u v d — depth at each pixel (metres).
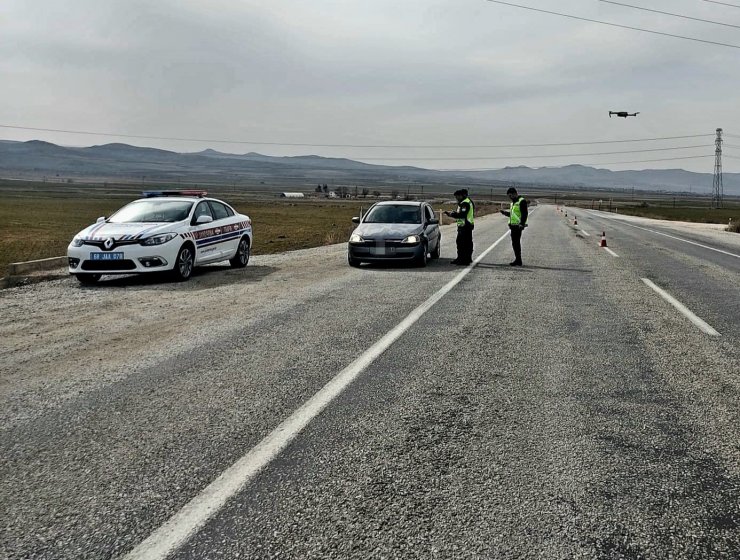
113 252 10.72
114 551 2.52
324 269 13.38
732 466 3.36
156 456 3.46
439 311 8.12
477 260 15.07
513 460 3.42
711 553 2.52
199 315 7.87
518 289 10.17
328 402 4.41
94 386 4.81
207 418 4.08
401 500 2.95
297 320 7.50
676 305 8.65
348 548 2.54
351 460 3.41
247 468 3.29
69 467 3.32
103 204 74.00
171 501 2.94
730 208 116.00
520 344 6.26
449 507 2.88
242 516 2.79
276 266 14.17
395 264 14.35
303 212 69.94
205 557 2.47
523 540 2.60
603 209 93.12
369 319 7.56
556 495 3.01
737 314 8.00
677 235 26.95
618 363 5.54
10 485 3.12
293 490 3.04
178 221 11.67
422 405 4.36
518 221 13.69
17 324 7.33
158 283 11.14
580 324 7.29
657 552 2.52
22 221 39.81
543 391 4.70
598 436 3.79
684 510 2.87
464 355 5.80
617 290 10.09
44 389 4.74
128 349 6.05
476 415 4.16
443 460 3.41
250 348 6.06
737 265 14.21
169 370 5.27
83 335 6.70
